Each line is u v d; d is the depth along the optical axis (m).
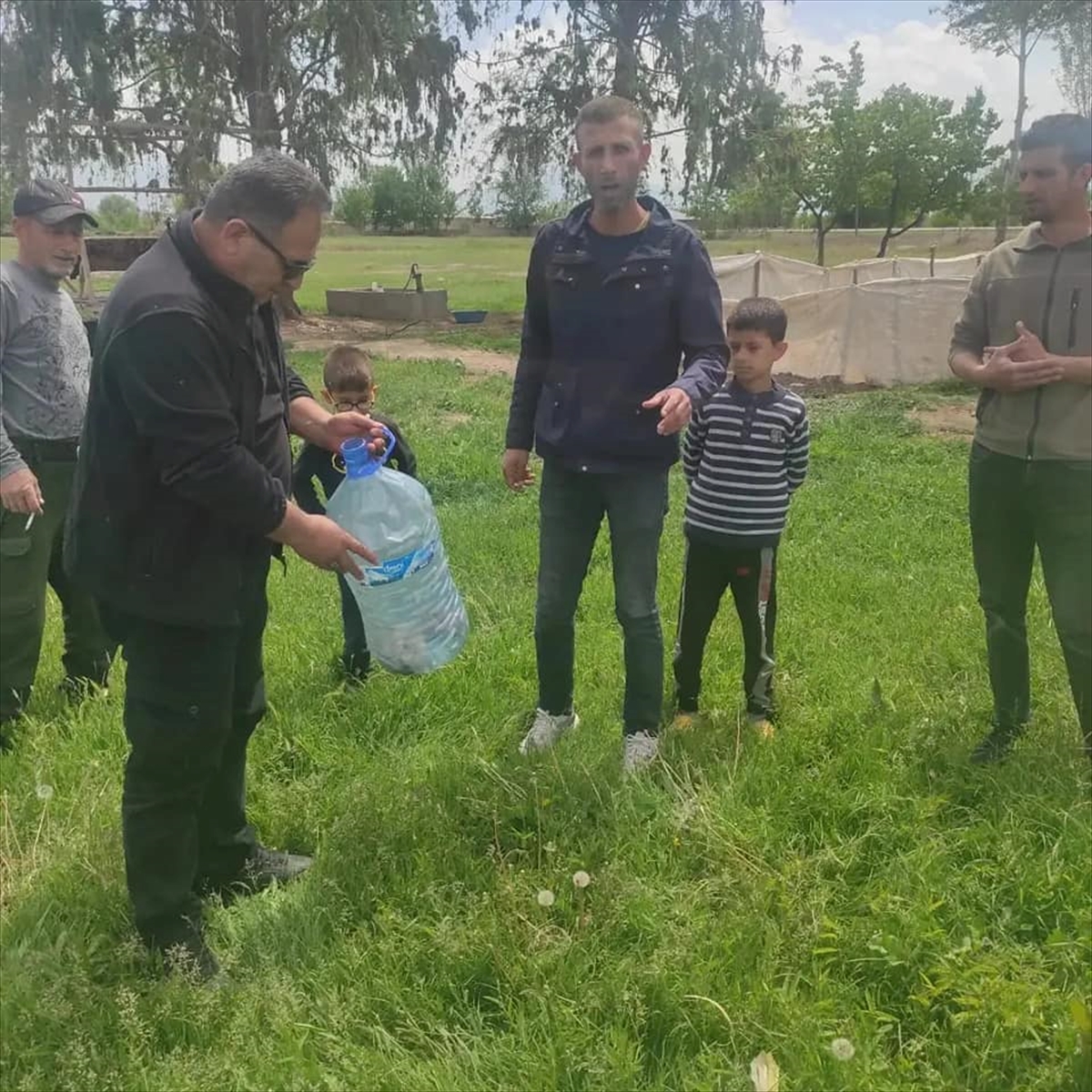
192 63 22.52
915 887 2.94
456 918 2.88
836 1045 2.29
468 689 4.43
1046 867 2.96
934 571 6.29
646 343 3.60
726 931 2.79
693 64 23.41
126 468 2.50
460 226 82.06
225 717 2.75
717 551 4.00
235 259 2.46
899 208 31.12
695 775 3.59
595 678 4.60
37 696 4.52
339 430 3.24
